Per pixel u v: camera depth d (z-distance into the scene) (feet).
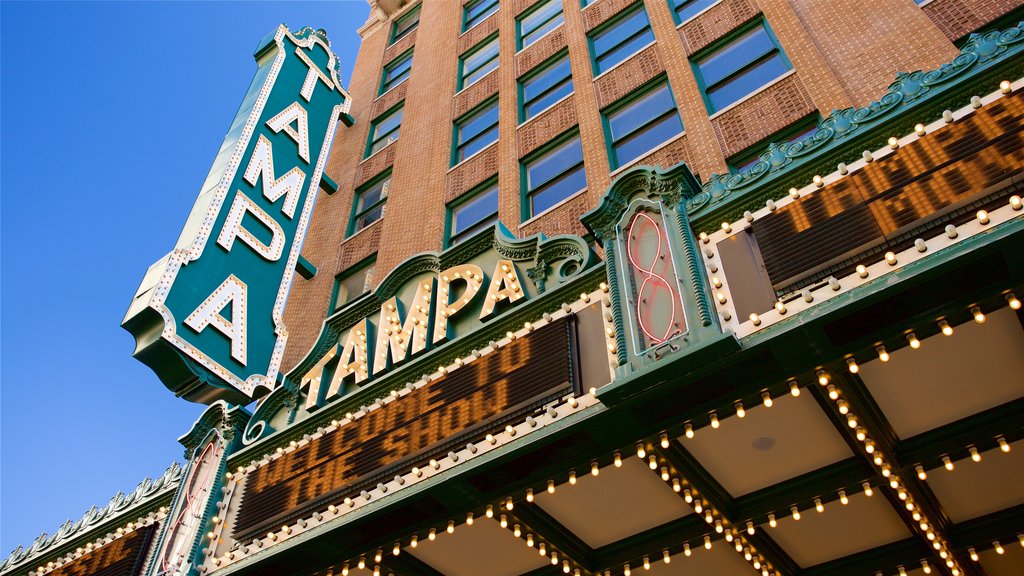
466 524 34.17
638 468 30.78
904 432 29.04
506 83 74.02
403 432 36.14
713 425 27.89
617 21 69.72
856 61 45.96
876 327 24.77
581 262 36.91
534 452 30.07
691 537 32.96
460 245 43.14
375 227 73.20
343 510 35.70
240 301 56.95
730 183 32.30
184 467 49.19
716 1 60.80
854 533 33.24
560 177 59.88
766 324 26.45
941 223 24.59
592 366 31.42
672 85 56.90
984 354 25.91
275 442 43.57
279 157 69.62
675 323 28.84
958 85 27.32
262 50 80.07
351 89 98.89
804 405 28.09
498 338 35.78
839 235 26.81
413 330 41.81
